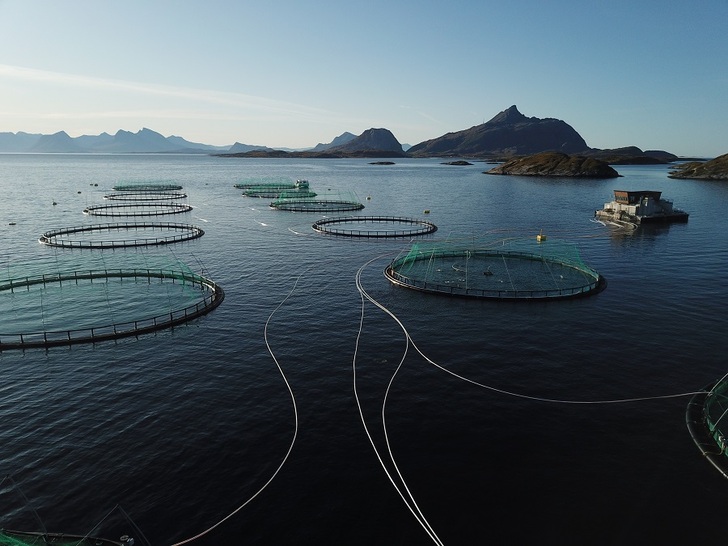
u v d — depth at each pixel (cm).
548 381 5206
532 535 3212
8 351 6044
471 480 3716
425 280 8981
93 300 8012
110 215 17112
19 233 13862
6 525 3291
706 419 4378
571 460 3934
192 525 3284
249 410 4672
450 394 4953
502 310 7388
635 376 5306
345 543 3152
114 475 3759
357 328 6719
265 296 8169
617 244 12512
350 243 12662
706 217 17050
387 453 4025
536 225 15925
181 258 10900
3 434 4303
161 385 5166
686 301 7819
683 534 3212
